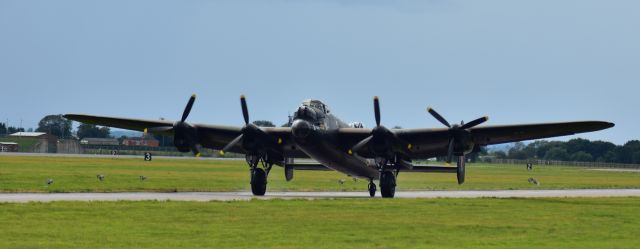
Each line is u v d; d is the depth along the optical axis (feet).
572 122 452.76
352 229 293.43
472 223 319.47
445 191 637.30
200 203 381.19
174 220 309.42
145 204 368.07
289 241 261.03
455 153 473.26
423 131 469.16
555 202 446.19
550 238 277.85
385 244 257.96
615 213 374.63
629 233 294.05
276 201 406.62
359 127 522.06
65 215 317.42
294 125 459.73
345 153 501.56
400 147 477.36
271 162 504.02
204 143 501.15
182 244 250.98
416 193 585.22
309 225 302.66
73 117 513.86
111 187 576.61
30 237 257.96
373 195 540.93
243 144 474.08
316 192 590.14
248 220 314.96
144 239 259.19
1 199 400.06
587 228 308.40
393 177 487.61
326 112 483.10
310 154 487.20
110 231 274.98
